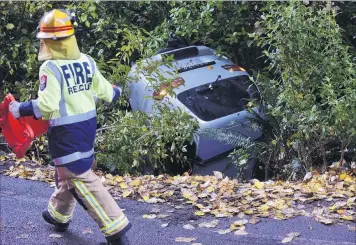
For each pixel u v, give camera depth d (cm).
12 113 385
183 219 515
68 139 394
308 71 680
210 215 526
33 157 752
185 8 920
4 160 730
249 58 968
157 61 738
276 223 498
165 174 726
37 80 865
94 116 409
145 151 724
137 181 631
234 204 548
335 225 491
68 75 390
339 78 677
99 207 409
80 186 404
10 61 924
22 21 948
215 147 737
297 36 688
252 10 936
